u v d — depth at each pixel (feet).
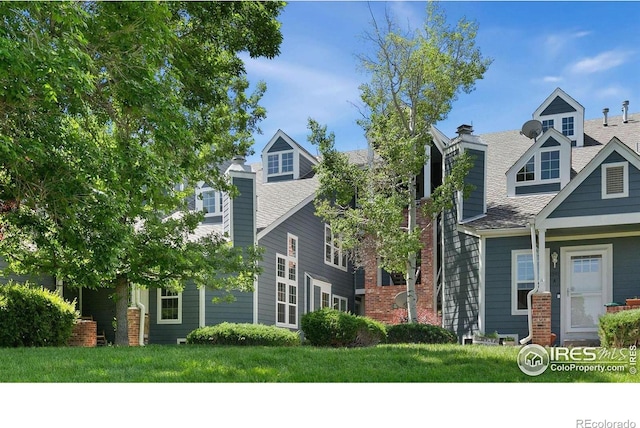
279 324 79.20
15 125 37.83
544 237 58.39
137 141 41.60
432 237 83.20
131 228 49.39
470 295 67.00
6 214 44.11
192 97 50.49
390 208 64.54
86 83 34.30
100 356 37.78
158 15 38.45
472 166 65.62
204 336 60.29
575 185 57.06
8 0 32.32
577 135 81.76
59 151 38.75
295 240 84.94
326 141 68.18
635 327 46.09
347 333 51.65
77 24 34.71
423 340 56.75
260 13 50.67
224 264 60.13
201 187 81.87
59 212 40.16
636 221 54.80
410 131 68.49
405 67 67.10
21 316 56.44
